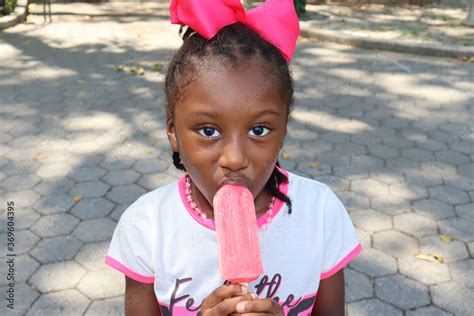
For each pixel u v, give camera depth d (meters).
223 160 1.13
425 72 7.85
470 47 8.52
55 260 3.88
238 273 1.19
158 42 9.62
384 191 4.71
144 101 6.77
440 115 6.32
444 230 4.18
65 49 9.15
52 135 5.82
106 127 6.00
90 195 4.66
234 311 1.19
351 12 11.35
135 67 8.11
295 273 1.53
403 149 5.49
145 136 5.78
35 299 3.54
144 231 1.54
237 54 1.13
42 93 7.06
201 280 1.50
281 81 1.16
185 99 1.14
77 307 3.48
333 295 1.64
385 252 3.92
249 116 1.11
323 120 6.18
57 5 12.29
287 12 1.28
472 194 4.67
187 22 1.23
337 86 7.28
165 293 1.52
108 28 10.59
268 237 1.51
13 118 6.25
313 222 1.56
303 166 5.15
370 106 6.59
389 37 9.25
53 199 4.61
